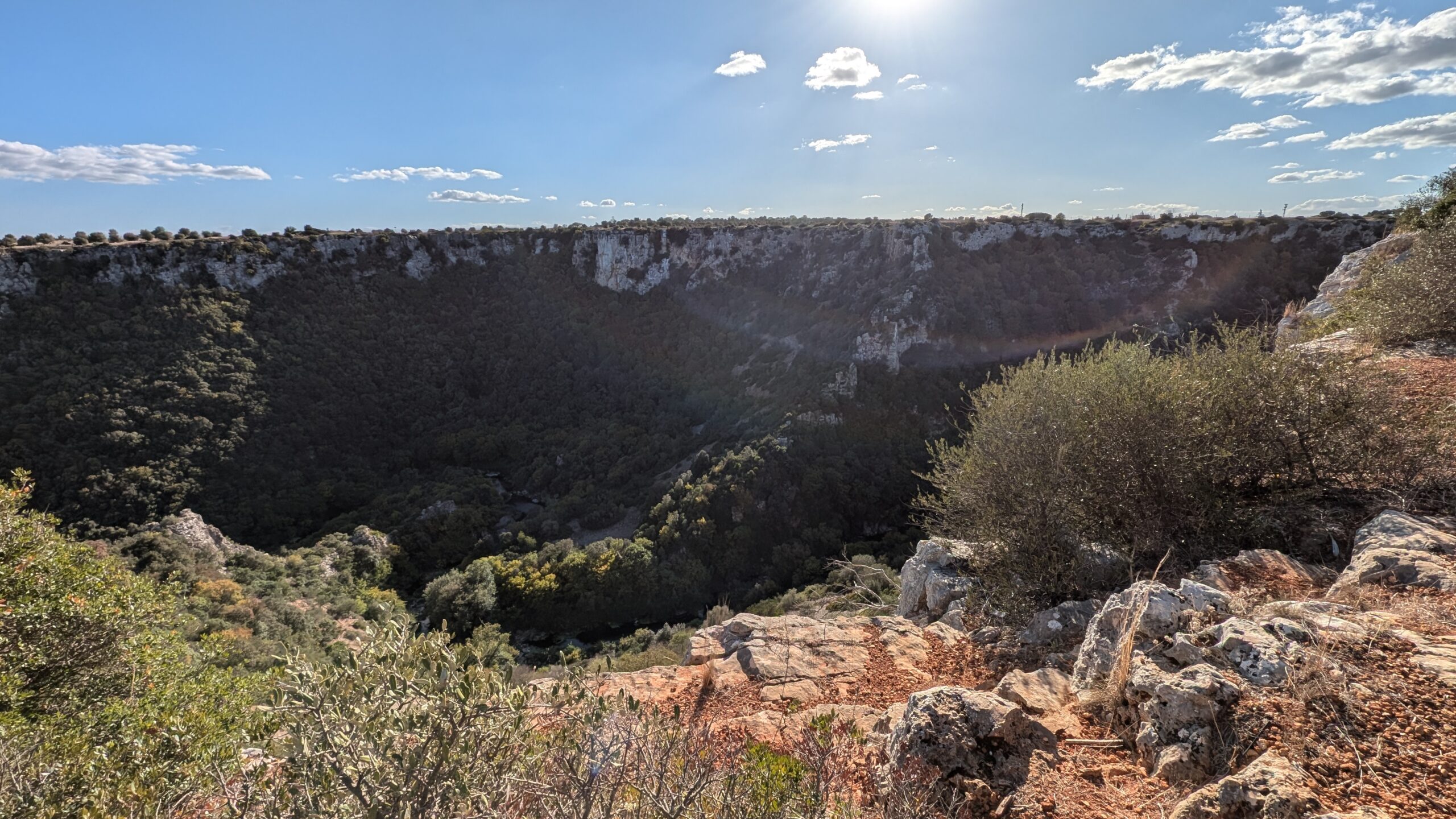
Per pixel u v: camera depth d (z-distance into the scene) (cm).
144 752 490
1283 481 595
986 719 338
